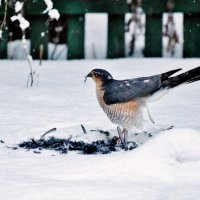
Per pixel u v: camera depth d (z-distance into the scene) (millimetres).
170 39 17812
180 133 9164
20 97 13594
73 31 17672
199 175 8641
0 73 15953
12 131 11148
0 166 9125
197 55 17766
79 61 17234
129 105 10336
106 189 8102
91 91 14250
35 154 9898
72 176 8625
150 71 15734
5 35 17688
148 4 17516
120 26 17609
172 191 8062
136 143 10672
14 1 17516
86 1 17453
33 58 17750
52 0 17406
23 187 8117
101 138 10836
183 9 17516
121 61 17016
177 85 10312
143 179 8531
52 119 11867
